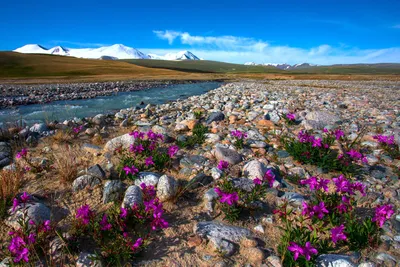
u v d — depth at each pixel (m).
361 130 9.15
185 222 4.32
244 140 8.11
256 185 4.90
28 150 7.19
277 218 4.45
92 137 8.56
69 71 83.44
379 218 3.80
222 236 3.90
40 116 14.66
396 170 6.06
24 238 3.39
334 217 4.23
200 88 37.38
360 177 5.74
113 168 5.93
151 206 3.94
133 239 3.85
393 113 12.38
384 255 3.58
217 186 5.30
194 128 8.86
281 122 10.49
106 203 4.70
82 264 3.36
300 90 27.03
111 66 110.50
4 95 24.02
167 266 3.47
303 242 3.58
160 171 6.02
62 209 4.53
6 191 4.55
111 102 21.25
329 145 6.63
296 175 5.60
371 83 47.22
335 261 3.41
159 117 12.27
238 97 19.95
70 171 5.45
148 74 82.94
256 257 3.56
